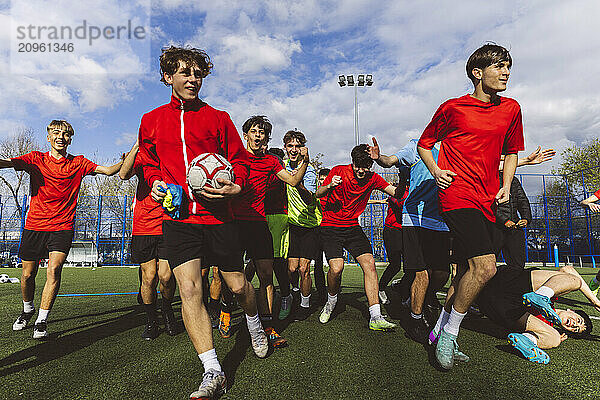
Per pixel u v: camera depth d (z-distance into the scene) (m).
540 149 3.75
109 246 20.55
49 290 3.43
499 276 3.20
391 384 2.21
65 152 3.93
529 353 2.64
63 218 3.77
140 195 3.62
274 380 2.28
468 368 2.51
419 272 3.32
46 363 2.66
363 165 3.70
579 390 2.12
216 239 2.36
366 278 3.65
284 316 4.33
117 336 3.48
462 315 2.51
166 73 2.34
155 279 3.44
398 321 4.11
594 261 16.77
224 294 3.33
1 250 19.64
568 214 18.50
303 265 4.45
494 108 2.67
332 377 2.33
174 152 2.36
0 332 3.67
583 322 3.26
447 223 2.70
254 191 3.63
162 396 2.06
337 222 3.95
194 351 2.95
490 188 2.70
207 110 2.43
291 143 4.78
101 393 2.11
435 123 2.80
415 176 3.60
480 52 2.66
